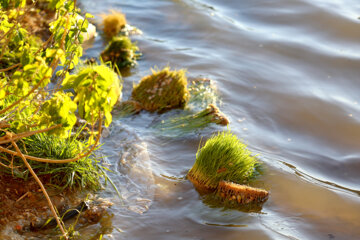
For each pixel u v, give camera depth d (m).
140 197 3.34
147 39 4.43
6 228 3.15
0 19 3.17
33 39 3.97
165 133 3.66
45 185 3.28
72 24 3.09
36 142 3.33
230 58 4.27
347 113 3.88
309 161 3.59
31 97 3.13
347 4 4.86
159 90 3.82
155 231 3.23
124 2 4.86
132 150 3.53
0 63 3.70
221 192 3.36
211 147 3.42
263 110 3.87
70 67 3.13
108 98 2.92
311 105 3.92
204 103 3.87
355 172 3.55
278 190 3.41
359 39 4.47
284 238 3.23
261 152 3.60
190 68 4.15
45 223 3.19
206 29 4.56
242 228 3.25
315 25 4.61
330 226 3.29
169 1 4.89
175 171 3.47
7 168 3.28
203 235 3.22
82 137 3.52
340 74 4.17
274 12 4.77
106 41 4.36
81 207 3.25
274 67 4.21
